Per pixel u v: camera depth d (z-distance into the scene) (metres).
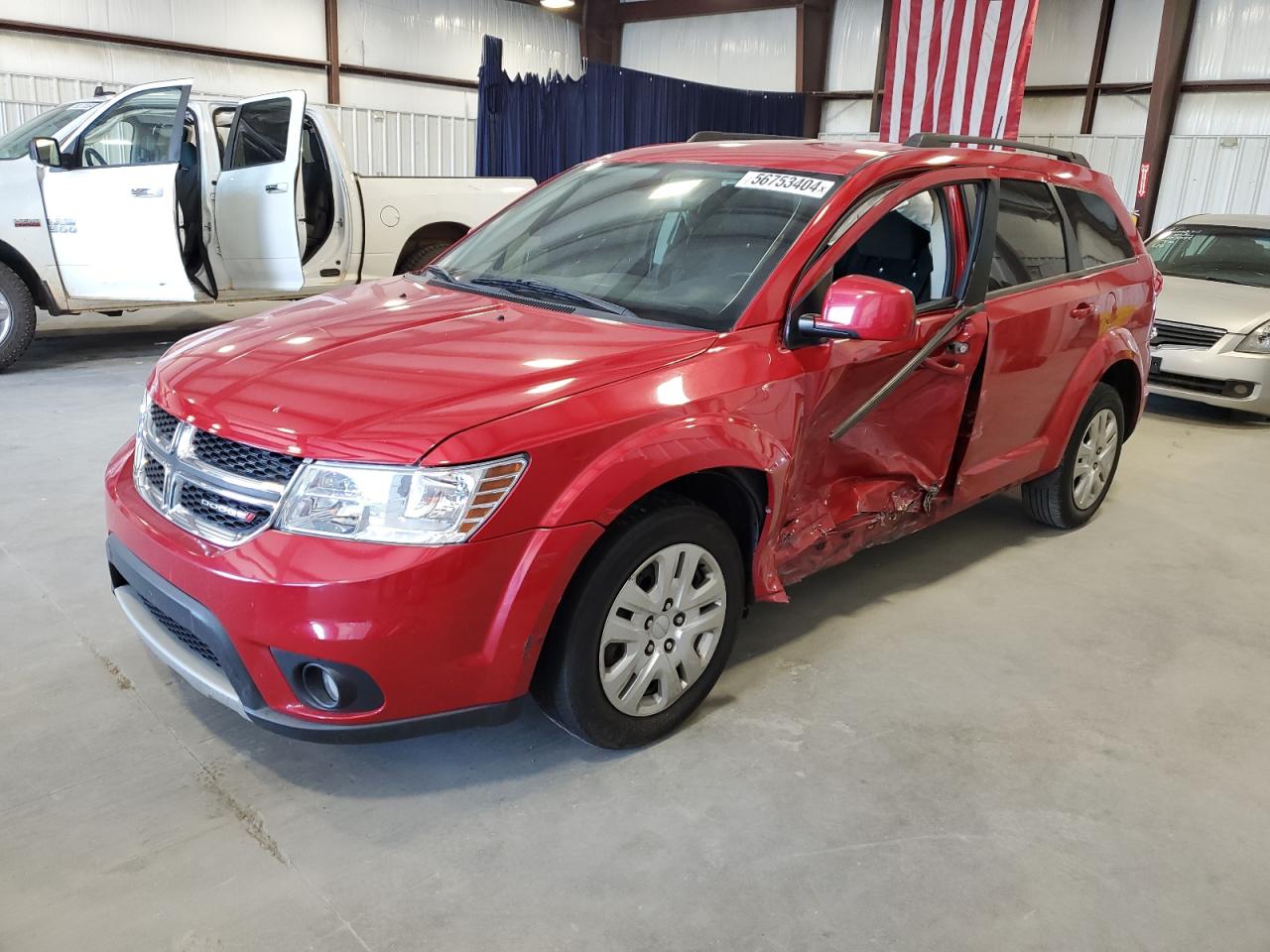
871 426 2.91
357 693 2.03
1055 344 3.55
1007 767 2.52
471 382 2.19
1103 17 12.62
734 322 2.54
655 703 2.48
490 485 2.02
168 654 2.29
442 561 1.98
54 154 6.02
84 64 11.30
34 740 2.40
